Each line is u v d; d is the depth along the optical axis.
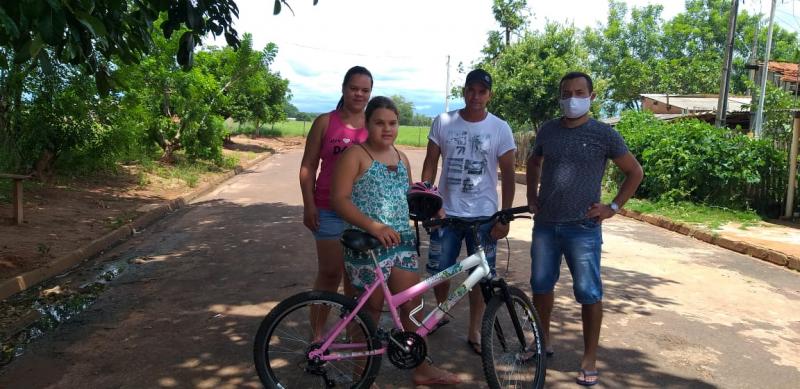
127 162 15.88
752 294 6.12
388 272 3.27
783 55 34.50
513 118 22.08
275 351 3.39
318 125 3.83
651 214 11.30
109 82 4.80
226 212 10.80
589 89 3.58
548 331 4.05
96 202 10.45
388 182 3.27
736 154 11.58
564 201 3.64
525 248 8.05
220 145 19.23
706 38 38.38
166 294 5.53
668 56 40.12
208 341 4.34
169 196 12.12
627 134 14.98
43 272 6.05
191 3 4.77
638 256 7.90
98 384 3.62
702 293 6.09
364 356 3.29
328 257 3.84
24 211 8.89
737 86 34.22
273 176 18.41
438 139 4.19
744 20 36.97
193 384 3.63
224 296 5.46
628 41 41.22
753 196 11.66
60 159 12.09
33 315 4.90
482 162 4.05
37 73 10.69
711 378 3.93
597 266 3.70
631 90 36.06
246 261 6.87
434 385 3.68
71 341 4.33
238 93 29.52
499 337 3.47
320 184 3.83
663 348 4.45
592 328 3.73
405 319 3.40
